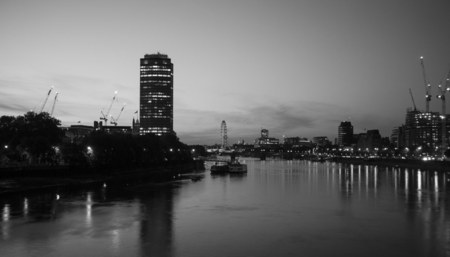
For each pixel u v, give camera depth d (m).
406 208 107.44
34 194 136.38
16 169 157.75
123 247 65.44
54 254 61.50
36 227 80.31
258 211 102.44
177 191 151.50
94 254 61.50
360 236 73.69
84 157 197.50
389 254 62.16
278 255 61.59
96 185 173.38
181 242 68.88
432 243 68.56
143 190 154.50
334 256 61.06
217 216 94.31
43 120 177.62
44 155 176.12
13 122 179.12
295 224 84.75
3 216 92.38
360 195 139.62
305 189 162.75
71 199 123.50
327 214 97.75
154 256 60.75
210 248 65.19
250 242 69.19
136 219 89.75
